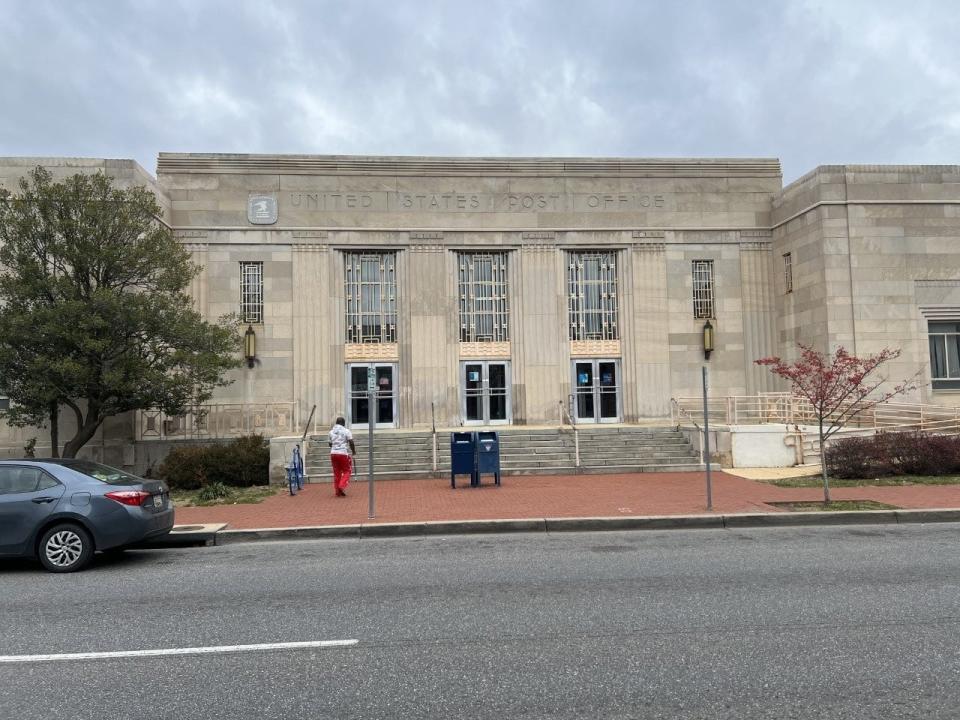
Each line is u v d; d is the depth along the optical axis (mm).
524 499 14648
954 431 20547
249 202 24516
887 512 12477
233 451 18547
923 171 23734
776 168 26469
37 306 16750
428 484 17562
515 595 7594
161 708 4816
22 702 4941
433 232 25109
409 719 4590
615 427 22094
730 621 6520
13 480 9633
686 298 25797
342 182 24922
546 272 25438
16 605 7617
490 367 25328
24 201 17188
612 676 5254
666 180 26062
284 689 5109
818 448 20422
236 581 8602
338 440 15883
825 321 23172
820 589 7625
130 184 21188
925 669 5312
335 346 24531
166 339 17906
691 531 11805
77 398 19828
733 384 25688
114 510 9500
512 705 4781
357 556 10055
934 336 23703
